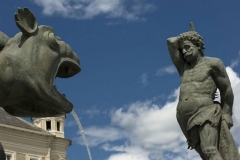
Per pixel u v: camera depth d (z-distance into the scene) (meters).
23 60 3.51
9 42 3.66
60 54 3.74
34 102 3.67
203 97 5.17
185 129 5.24
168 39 5.52
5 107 3.81
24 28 3.60
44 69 3.59
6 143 37.75
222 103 5.35
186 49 5.37
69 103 3.80
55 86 3.68
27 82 3.49
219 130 5.14
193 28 5.52
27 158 39.06
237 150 5.07
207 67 5.31
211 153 4.99
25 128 39.56
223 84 5.31
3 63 3.39
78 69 3.91
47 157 40.69
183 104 5.14
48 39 3.66
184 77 5.36
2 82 3.39
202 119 5.04
